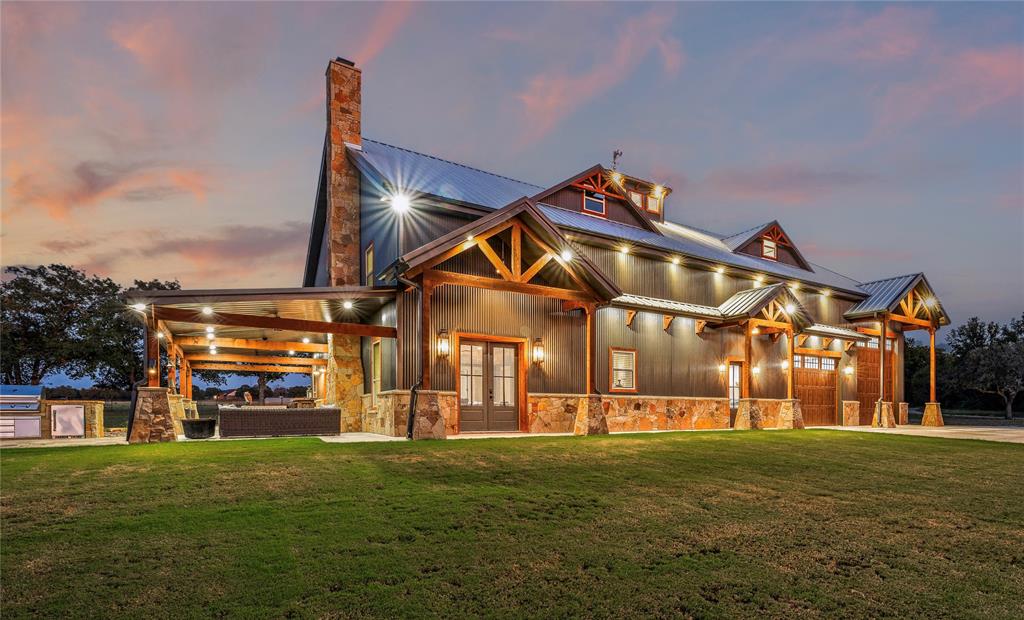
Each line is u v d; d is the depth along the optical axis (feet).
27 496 17.97
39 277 94.73
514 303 45.32
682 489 21.71
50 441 38.50
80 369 98.99
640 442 34.73
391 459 25.68
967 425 80.28
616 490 21.04
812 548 15.12
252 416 36.94
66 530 14.64
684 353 55.88
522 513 17.38
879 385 70.54
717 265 61.77
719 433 43.75
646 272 57.88
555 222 51.01
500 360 44.86
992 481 25.85
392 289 40.27
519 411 45.06
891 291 73.56
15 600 10.52
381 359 43.96
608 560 13.55
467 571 12.55
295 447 29.01
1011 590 12.59
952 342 155.43
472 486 20.83
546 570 12.78
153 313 33.88
